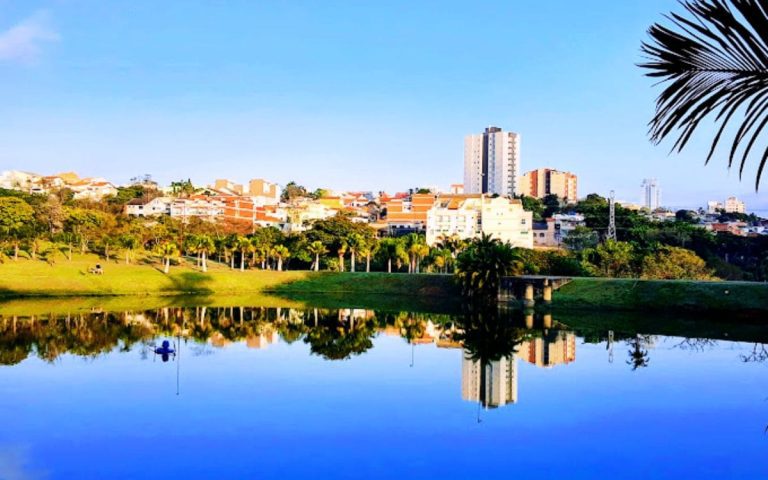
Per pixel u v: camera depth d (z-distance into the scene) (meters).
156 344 62.75
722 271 139.88
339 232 153.62
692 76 10.67
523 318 89.81
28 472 27.50
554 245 195.75
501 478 27.06
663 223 176.88
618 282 101.88
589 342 67.00
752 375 48.81
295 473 27.48
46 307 94.56
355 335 72.00
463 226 187.50
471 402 39.97
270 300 115.12
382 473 27.48
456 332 75.50
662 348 62.44
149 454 29.83
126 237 136.25
